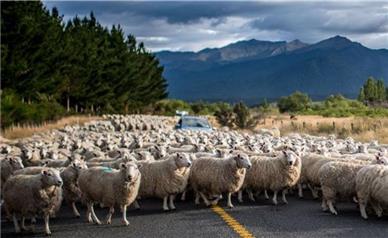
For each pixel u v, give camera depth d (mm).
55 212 13695
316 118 65750
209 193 15312
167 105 104312
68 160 16516
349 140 25297
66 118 59281
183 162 14250
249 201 15633
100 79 76312
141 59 102500
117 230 12141
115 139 27500
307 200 15703
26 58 53812
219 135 27750
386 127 39656
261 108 97250
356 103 98125
